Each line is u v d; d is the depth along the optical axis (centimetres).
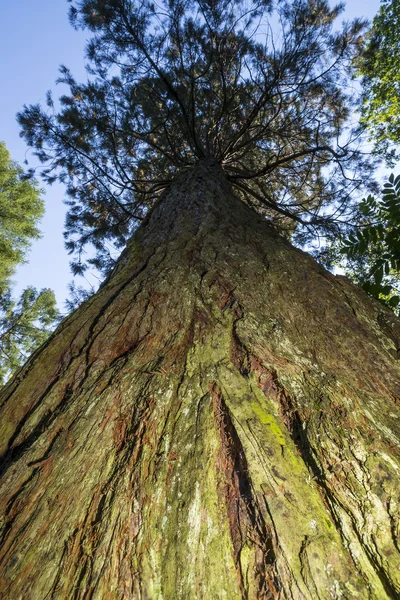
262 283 233
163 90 729
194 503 113
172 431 135
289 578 93
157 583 95
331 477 116
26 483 125
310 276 248
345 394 149
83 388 163
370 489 112
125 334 197
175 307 208
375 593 90
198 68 727
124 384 158
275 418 138
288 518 105
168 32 677
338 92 745
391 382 166
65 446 135
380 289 280
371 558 97
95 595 92
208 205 392
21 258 1479
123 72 721
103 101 749
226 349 173
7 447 150
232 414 138
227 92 757
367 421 137
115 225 868
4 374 1510
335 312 212
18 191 1402
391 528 102
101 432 139
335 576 93
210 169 588
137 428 137
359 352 183
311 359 174
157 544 104
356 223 773
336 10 670
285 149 856
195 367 163
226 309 206
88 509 113
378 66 1062
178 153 820
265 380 154
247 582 95
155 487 117
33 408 166
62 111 735
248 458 121
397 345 198
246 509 111
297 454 126
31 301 1554
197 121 775
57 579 97
